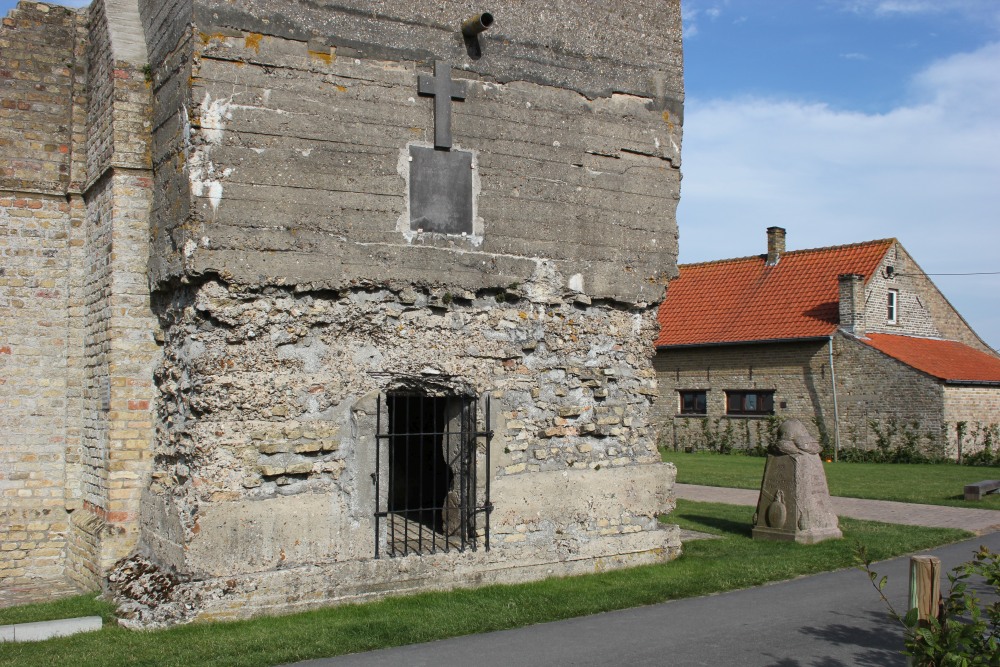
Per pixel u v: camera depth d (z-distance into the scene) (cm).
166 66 916
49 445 1063
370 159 913
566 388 1018
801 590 947
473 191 972
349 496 881
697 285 3694
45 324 1066
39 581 1047
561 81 1037
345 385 888
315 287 876
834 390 2986
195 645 729
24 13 1080
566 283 1023
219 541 813
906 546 1171
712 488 2000
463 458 962
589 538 1016
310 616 820
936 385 2747
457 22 973
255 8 862
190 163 831
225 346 844
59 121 1089
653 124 1102
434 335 942
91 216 1052
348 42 909
